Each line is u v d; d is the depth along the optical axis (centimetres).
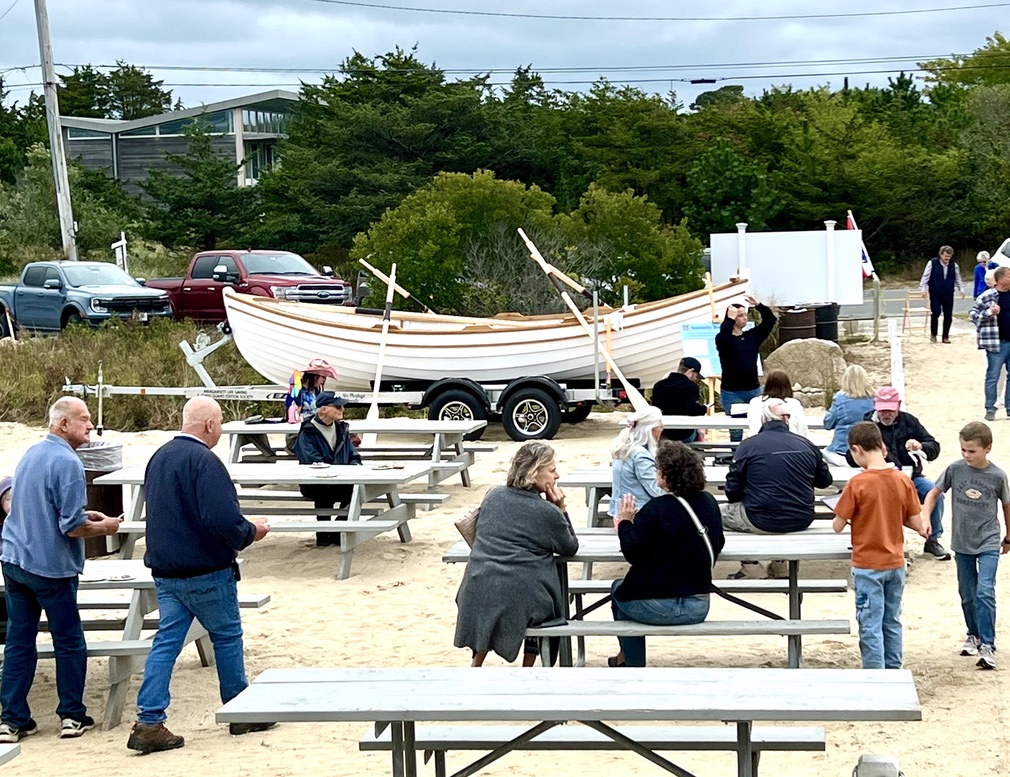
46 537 647
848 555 703
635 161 4591
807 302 2339
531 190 2348
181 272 4178
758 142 4872
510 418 1648
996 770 564
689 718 446
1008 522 717
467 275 2259
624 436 830
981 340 1548
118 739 653
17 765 608
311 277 2569
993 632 712
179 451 637
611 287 2338
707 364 1652
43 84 3116
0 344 2206
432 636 820
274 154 5450
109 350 2127
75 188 4638
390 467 1088
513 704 463
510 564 667
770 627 658
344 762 596
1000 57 6097
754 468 819
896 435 966
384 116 4344
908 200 4650
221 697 656
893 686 475
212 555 636
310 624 860
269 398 1667
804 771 570
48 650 693
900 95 5481
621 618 674
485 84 4766
